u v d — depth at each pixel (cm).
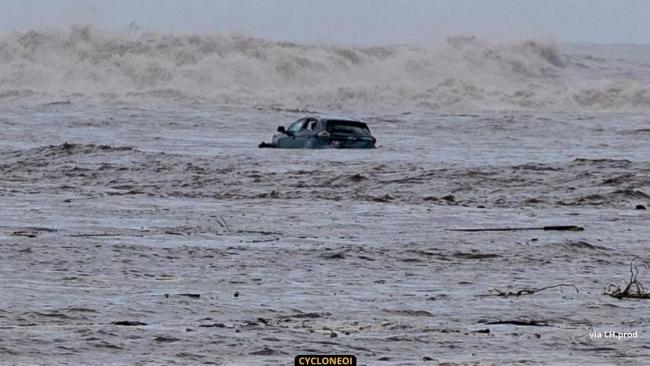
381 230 7225
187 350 3591
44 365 3344
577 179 10281
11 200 8850
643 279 5441
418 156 13112
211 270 5525
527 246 6500
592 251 6384
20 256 5788
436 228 7344
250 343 3712
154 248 6203
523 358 3547
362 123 14450
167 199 9100
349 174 10662
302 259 5925
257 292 4903
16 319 4109
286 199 9206
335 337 3853
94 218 7719
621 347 3738
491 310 4516
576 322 4262
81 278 5178
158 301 4584
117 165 11631
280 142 14512
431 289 5084
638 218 8025
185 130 17775
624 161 11544
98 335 3788
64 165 11881
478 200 9188
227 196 9425
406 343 3772
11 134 16300
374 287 5119
